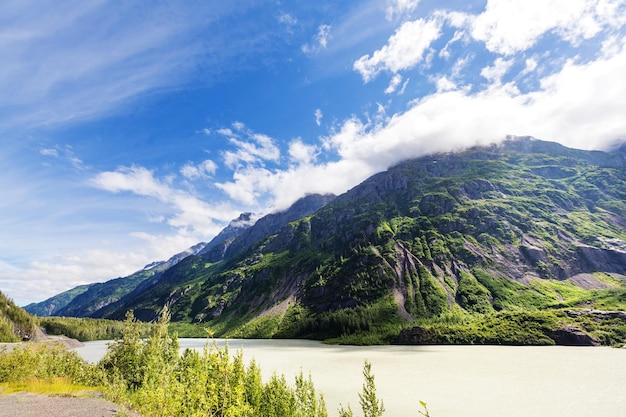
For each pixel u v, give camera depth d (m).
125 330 44.31
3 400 33.72
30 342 55.41
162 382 23.16
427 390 72.62
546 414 56.09
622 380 79.44
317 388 76.06
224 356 17.80
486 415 55.97
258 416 28.50
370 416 18.05
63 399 35.00
